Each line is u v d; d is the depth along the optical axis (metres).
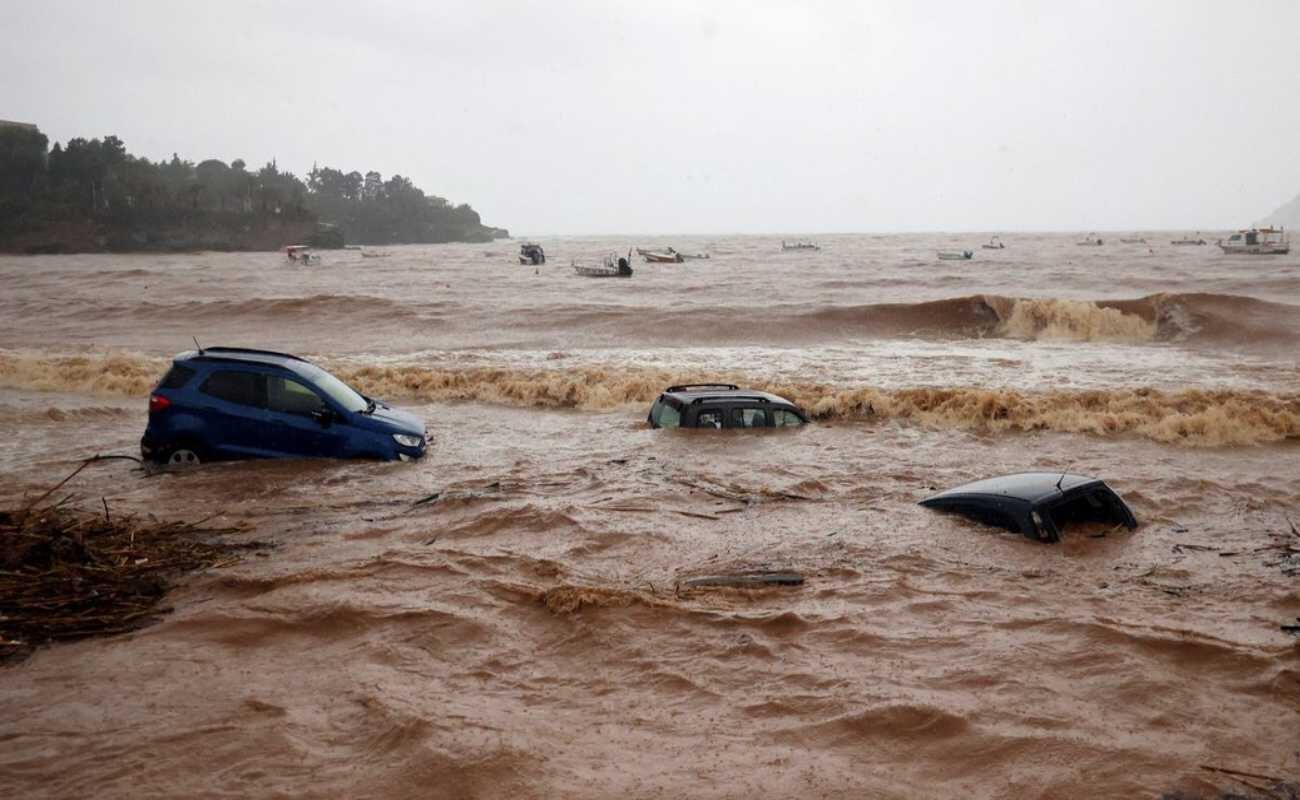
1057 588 7.10
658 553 8.07
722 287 60.72
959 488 9.46
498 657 5.84
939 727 4.84
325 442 11.94
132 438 13.88
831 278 71.62
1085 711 5.02
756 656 5.80
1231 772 4.36
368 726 4.89
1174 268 82.06
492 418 16.22
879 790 4.25
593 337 32.66
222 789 4.26
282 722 4.93
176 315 39.34
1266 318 33.09
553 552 8.05
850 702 5.14
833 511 9.48
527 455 12.58
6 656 5.82
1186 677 5.44
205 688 5.38
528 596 6.87
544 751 4.61
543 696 5.29
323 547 8.24
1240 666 5.55
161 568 7.57
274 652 5.93
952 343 31.17
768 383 18.73
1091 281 61.03
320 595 6.88
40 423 15.12
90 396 18.56
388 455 11.98
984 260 112.75
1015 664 5.63
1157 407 15.44
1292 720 4.89
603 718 5.02
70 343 30.97
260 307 40.16
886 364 24.44
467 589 7.04
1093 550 8.10
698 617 6.42
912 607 6.66
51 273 85.12
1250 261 100.56
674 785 4.30
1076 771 4.39
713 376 19.38
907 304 35.94
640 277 81.06
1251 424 14.18
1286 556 7.93
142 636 6.17
